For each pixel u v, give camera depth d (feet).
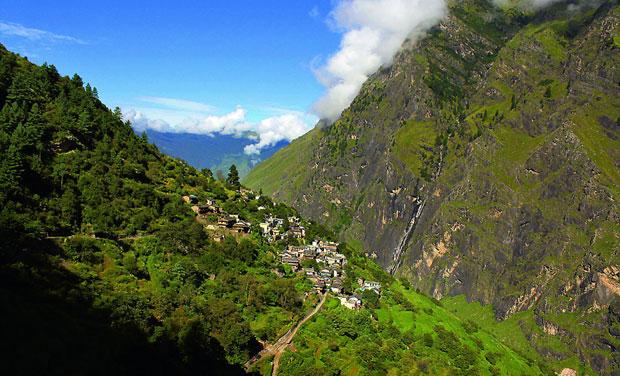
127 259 501.56
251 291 574.56
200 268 576.61
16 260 388.37
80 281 423.64
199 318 465.06
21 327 298.35
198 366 403.13
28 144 556.92
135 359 344.08
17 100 625.00
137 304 420.36
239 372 454.40
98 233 528.22
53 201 522.06
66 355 299.58
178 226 598.34
